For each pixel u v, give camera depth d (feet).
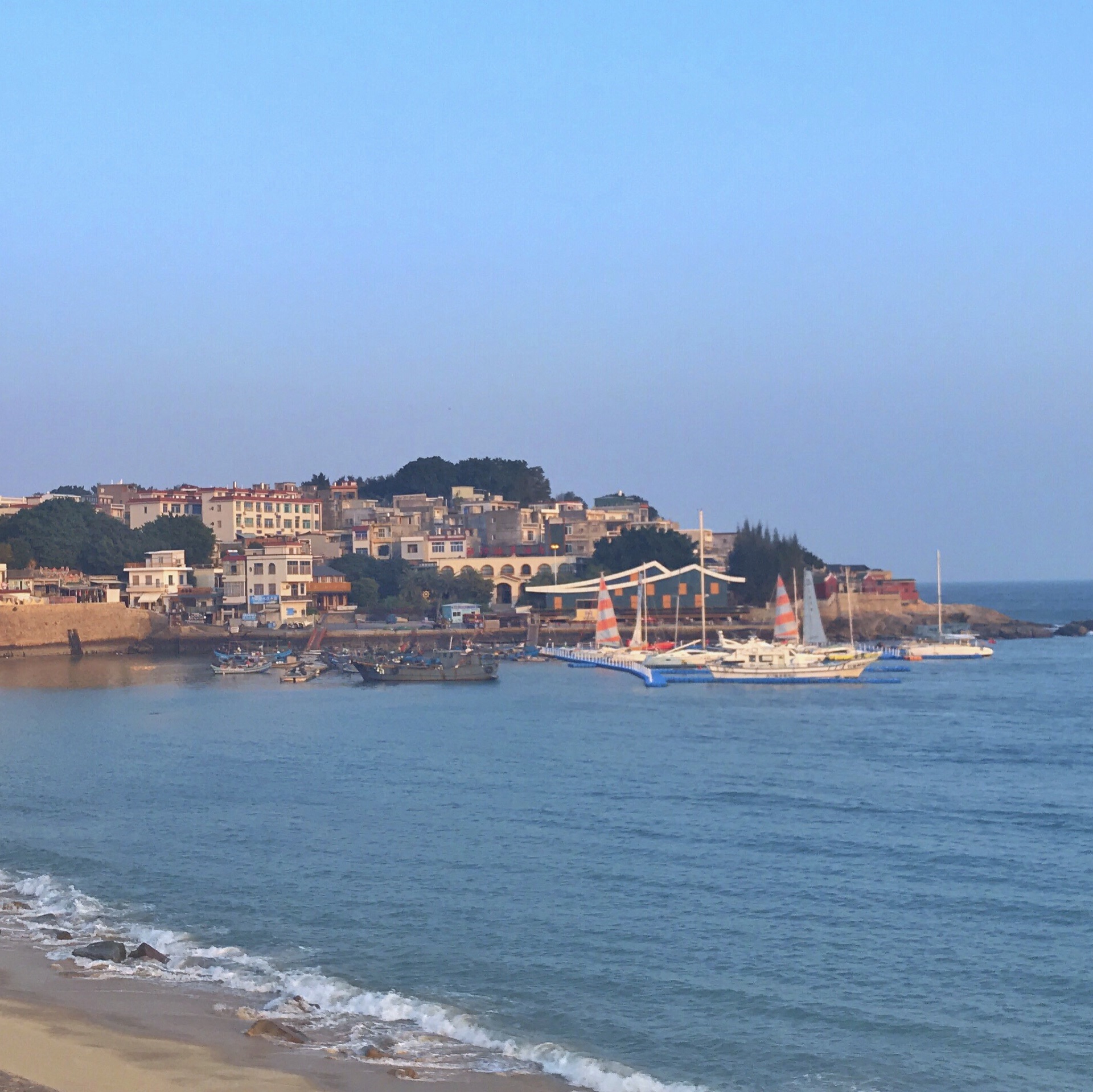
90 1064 117.50
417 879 190.19
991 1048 129.80
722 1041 130.93
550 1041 129.90
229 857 203.51
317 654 606.96
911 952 157.58
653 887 186.60
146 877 191.11
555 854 206.18
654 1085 118.62
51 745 333.83
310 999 139.13
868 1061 126.62
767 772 290.76
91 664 609.83
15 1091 108.68
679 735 359.87
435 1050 125.39
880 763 305.94
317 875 192.34
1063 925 167.84
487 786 269.85
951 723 390.21
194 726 377.71
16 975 144.05
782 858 204.44
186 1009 134.00
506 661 646.74
